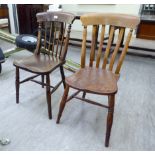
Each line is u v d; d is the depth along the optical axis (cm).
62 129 151
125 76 251
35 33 324
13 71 248
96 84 127
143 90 217
